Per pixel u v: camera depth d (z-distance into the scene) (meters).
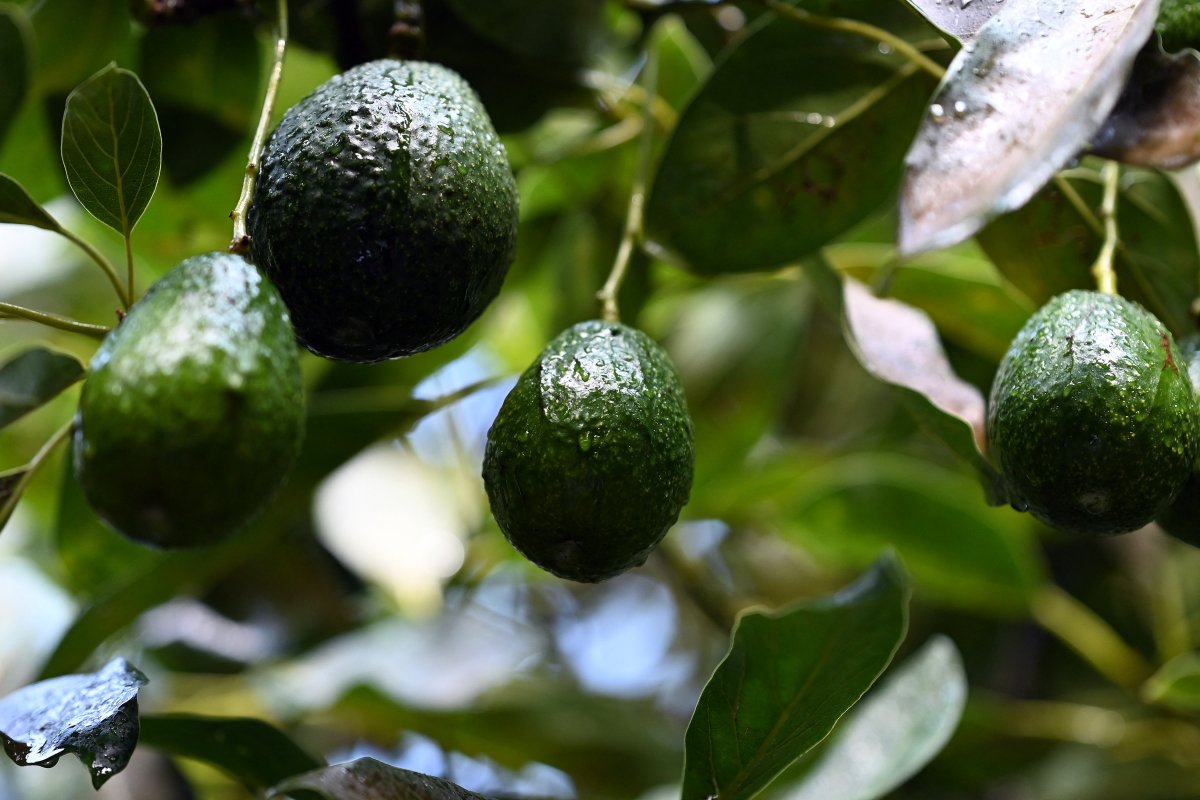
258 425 0.85
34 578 1.38
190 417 0.84
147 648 1.31
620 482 0.93
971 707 1.33
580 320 1.28
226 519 0.85
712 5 1.13
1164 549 1.51
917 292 1.22
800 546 1.46
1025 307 1.20
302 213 0.92
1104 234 1.04
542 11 1.12
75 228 1.34
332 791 0.91
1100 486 0.91
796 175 1.06
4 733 0.94
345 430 1.13
